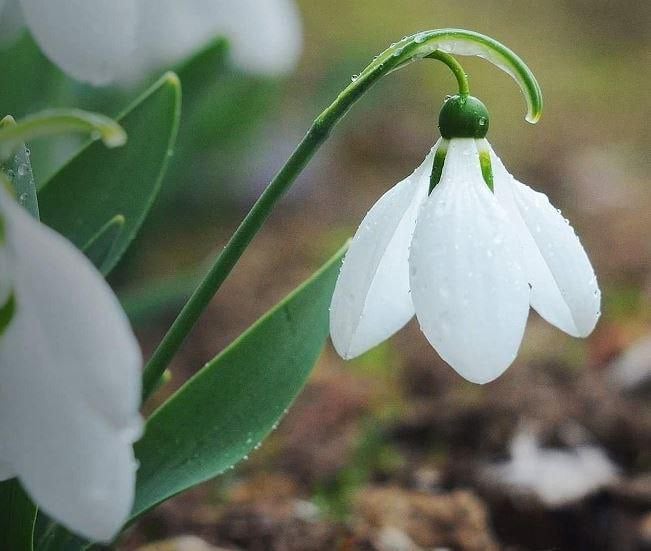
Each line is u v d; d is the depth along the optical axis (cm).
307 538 30
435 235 20
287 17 21
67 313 17
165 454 23
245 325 47
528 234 21
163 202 43
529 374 40
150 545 30
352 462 34
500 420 36
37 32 19
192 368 43
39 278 17
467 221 21
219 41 30
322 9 85
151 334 45
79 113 18
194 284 38
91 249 24
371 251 21
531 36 89
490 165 21
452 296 20
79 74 19
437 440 36
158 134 25
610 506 32
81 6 18
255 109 45
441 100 75
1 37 31
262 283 51
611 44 90
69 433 18
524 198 21
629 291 49
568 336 44
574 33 91
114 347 17
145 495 23
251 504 32
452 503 31
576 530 31
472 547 30
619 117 76
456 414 36
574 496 31
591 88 81
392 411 38
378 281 22
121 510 18
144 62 32
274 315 23
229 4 21
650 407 37
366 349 22
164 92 25
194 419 23
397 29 84
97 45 18
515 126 73
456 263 20
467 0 94
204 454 23
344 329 21
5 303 18
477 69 81
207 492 32
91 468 18
